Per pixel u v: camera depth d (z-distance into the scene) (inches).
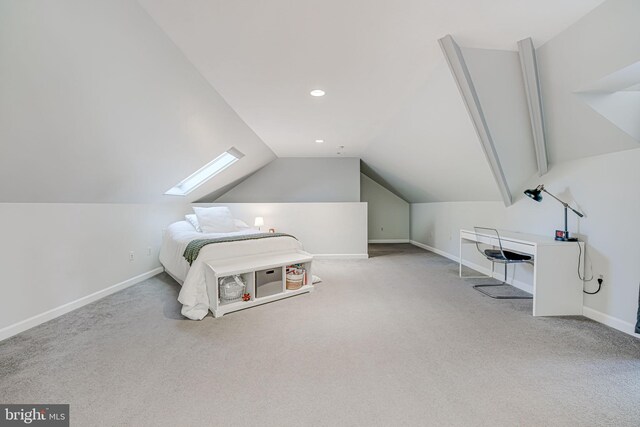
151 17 68.2
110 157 102.8
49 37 57.1
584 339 86.4
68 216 109.3
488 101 102.9
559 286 104.0
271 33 76.2
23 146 73.8
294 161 243.0
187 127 120.4
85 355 77.5
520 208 139.5
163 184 150.9
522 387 64.4
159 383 65.7
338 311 109.8
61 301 106.0
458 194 191.8
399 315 105.9
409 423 54.1
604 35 71.6
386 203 313.4
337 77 101.8
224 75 99.0
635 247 88.2
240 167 201.5
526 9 69.8
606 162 96.5
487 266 165.2
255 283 117.2
